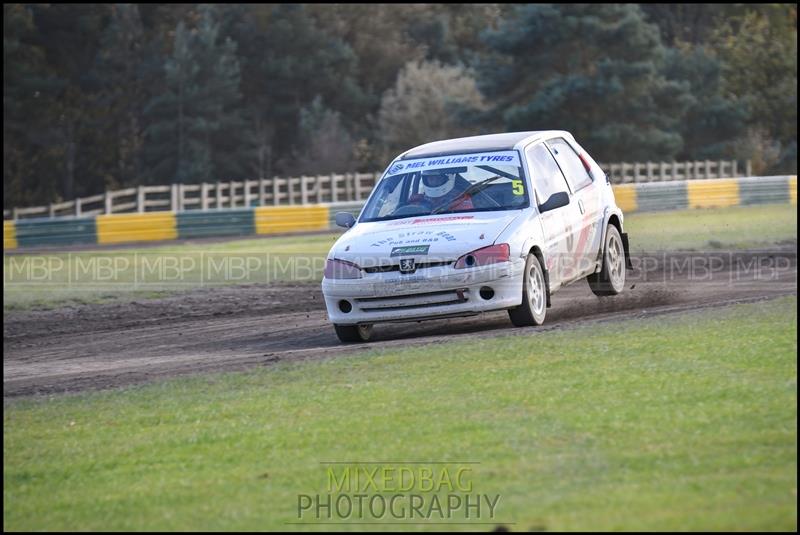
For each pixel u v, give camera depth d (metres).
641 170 191.00
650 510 17.08
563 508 17.48
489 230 35.16
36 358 40.31
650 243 72.00
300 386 27.69
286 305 52.22
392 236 35.84
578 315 38.69
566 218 38.94
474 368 27.95
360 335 36.78
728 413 21.78
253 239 99.25
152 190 145.75
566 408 23.14
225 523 18.14
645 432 20.97
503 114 193.25
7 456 23.28
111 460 22.33
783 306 35.34
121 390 29.59
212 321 48.09
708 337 29.89
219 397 27.25
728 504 17.12
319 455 21.36
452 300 34.53
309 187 189.62
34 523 19.05
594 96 186.38
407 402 24.81
